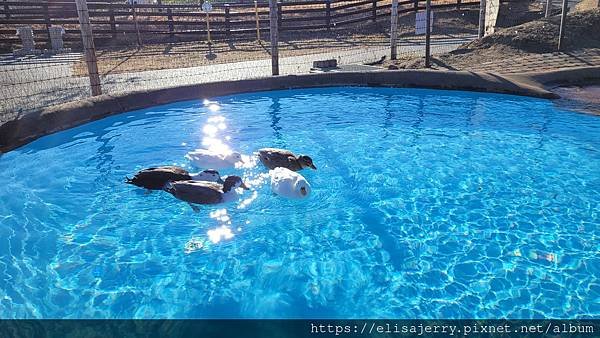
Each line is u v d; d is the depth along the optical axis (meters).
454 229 5.17
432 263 4.56
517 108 10.14
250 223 5.32
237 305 4.01
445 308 3.93
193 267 4.54
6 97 10.96
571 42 15.10
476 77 11.70
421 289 4.17
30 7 26.91
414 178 6.52
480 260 4.59
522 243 4.88
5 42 21.11
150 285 4.28
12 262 4.64
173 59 17.92
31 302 4.05
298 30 26.03
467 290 4.15
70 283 4.31
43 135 8.52
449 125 9.00
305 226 5.25
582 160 7.09
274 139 8.24
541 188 6.16
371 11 28.25
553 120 9.20
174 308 3.98
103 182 6.51
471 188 6.19
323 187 6.25
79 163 7.26
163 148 7.85
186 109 10.41
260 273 4.43
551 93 10.82
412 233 5.11
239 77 13.59
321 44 21.91
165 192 6.11
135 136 8.52
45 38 21.53
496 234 5.06
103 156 7.53
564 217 5.40
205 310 3.95
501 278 4.31
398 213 5.54
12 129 8.21
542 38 15.33
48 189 6.33
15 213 5.67
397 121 9.31
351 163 7.09
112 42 22.77
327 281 4.30
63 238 5.08
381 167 6.93
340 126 9.02
